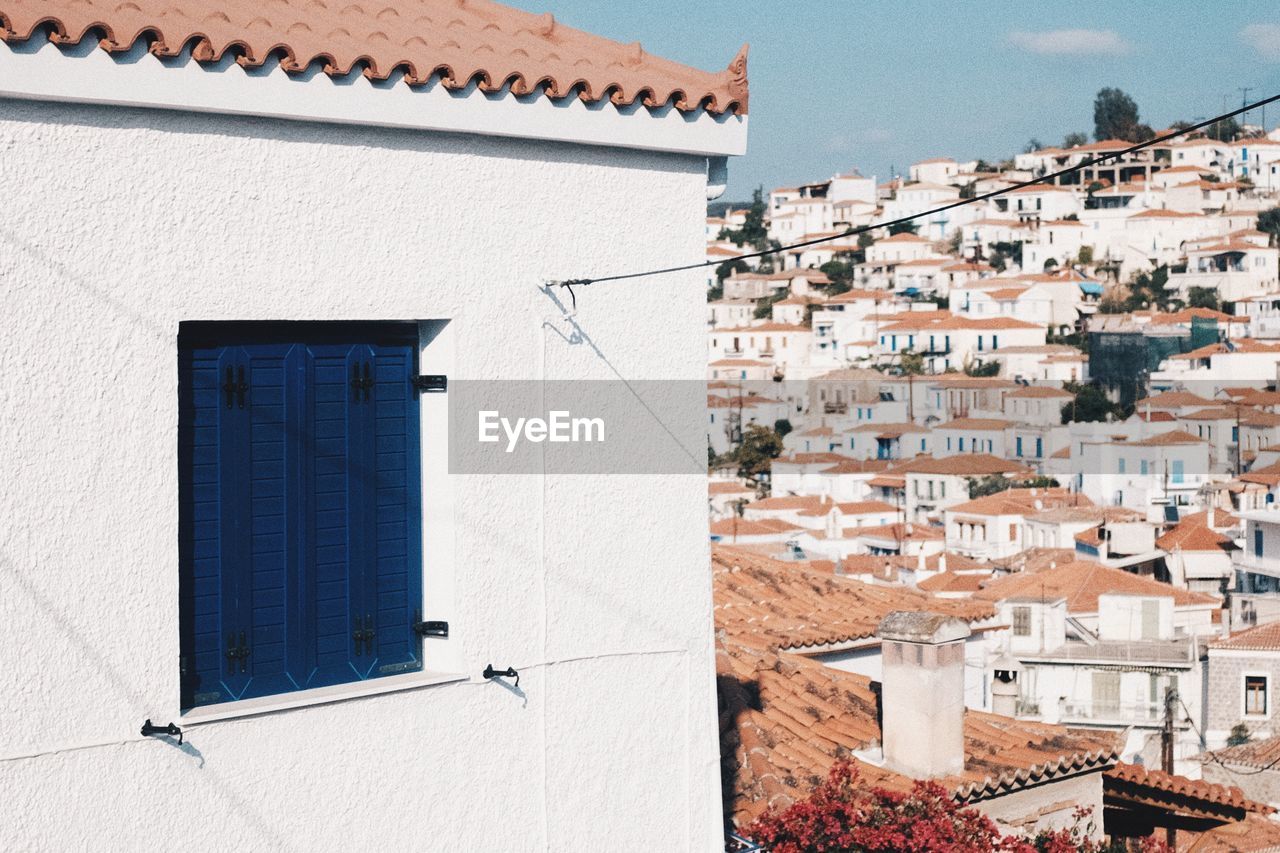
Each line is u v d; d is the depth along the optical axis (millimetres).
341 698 6508
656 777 7602
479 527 6938
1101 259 186500
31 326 5641
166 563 5992
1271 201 197125
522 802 7105
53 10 5637
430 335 6895
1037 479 119812
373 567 6859
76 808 5805
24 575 5652
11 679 5641
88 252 5762
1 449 5582
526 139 6938
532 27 8164
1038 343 157000
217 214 6078
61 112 5684
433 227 6699
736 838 9016
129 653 5914
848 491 128250
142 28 5734
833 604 16281
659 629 7590
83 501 5781
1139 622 63656
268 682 6543
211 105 5945
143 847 5969
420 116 6504
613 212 7305
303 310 6316
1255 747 48750
